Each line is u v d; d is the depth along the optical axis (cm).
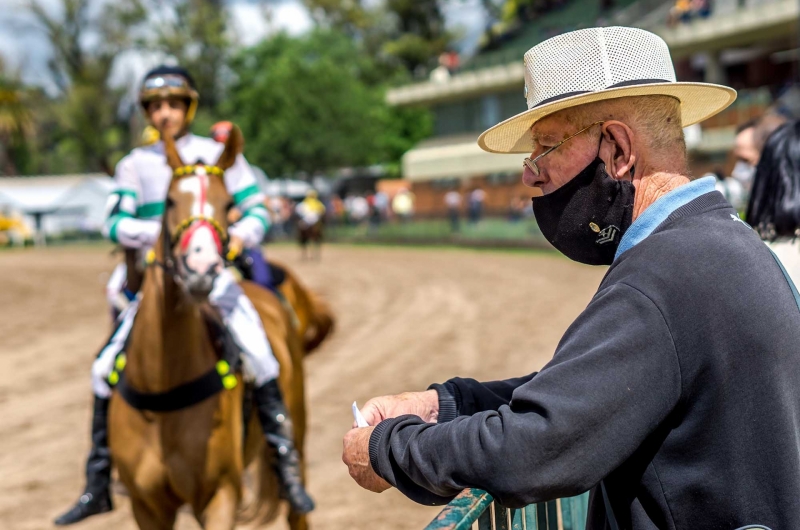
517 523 186
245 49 5081
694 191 147
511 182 3281
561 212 156
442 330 1201
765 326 131
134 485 345
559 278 1800
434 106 3838
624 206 150
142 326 333
